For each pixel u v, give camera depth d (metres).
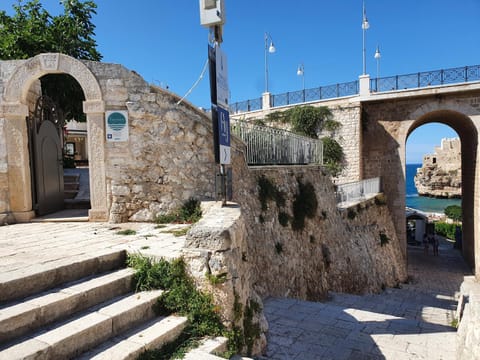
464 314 5.67
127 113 6.42
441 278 18.58
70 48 12.68
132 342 2.87
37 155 7.16
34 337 2.60
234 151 7.23
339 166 20.58
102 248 4.24
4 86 6.59
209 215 4.32
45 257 3.77
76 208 8.55
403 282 17.64
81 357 2.64
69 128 22.94
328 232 11.68
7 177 6.66
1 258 3.75
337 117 21.03
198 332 3.29
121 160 6.43
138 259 3.90
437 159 70.56
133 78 6.47
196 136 6.67
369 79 20.38
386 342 5.27
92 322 2.85
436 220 40.25
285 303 6.84
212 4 4.99
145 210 6.45
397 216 20.52
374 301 11.02
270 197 8.52
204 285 3.46
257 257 7.24
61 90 12.48
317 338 5.24
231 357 3.28
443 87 18.83
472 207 19.97
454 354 5.00
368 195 18.39
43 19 12.88
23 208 6.71
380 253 16.25
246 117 25.08
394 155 20.62
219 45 5.12
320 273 10.27
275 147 10.54
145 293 3.53
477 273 17.83
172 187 6.52
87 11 13.41
